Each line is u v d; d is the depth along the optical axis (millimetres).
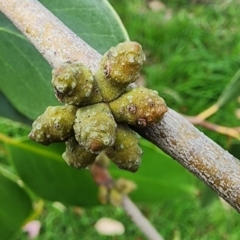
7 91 214
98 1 187
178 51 634
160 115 108
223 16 681
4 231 248
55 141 115
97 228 477
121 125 114
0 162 437
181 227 505
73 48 120
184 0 700
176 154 111
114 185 233
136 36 653
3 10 128
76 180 244
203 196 282
